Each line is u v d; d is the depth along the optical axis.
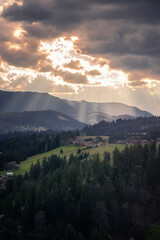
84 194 144.88
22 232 126.75
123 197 146.12
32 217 136.00
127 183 161.25
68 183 163.12
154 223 134.12
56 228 129.12
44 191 155.62
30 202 141.12
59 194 145.25
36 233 127.75
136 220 134.12
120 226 131.88
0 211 143.75
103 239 123.31
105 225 130.50
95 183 160.38
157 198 151.50
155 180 166.38
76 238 122.00
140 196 150.25
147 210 142.75
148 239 121.19
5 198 155.38
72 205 142.75
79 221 132.62
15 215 138.88
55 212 138.50
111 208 138.75
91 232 129.00
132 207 143.12
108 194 146.12
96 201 141.75
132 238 124.94
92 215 134.62
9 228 129.75
